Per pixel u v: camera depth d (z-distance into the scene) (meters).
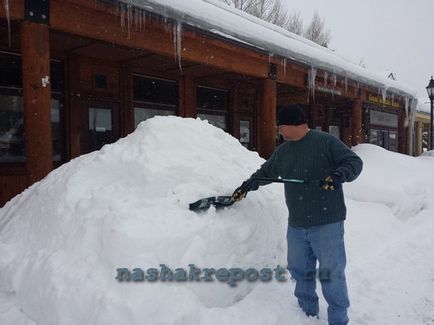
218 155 3.49
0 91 6.48
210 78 9.79
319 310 2.98
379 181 7.06
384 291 3.55
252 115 11.77
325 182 2.44
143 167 2.97
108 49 6.86
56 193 3.19
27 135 4.61
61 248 2.77
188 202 2.86
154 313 2.23
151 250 2.45
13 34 5.80
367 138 18.30
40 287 2.60
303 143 2.74
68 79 7.19
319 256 2.68
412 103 14.48
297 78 8.95
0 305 2.79
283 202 3.66
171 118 3.56
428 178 8.16
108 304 2.21
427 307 3.25
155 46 5.96
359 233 5.12
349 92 10.98
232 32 6.82
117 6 5.21
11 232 3.40
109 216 2.62
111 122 7.97
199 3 6.28
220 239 2.75
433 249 4.78
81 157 3.63
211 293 2.60
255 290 2.96
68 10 4.89
